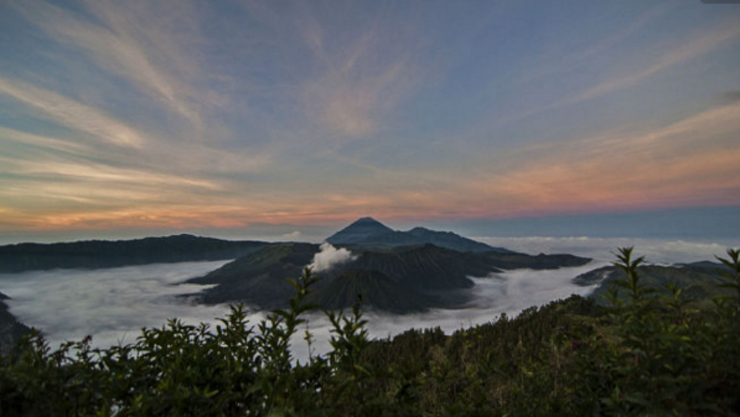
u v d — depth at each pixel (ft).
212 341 10.80
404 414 7.99
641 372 8.79
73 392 9.09
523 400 11.33
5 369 8.80
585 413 9.77
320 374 9.53
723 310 8.77
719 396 8.43
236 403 9.10
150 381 9.55
